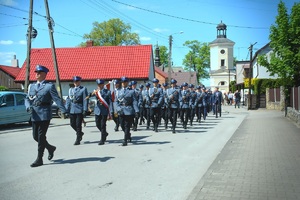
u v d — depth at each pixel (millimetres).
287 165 7039
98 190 5551
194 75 72000
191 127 15445
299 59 19375
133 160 7809
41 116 7219
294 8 19922
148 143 10367
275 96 30125
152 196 5258
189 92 14781
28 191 5500
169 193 5406
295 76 20078
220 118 21469
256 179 5977
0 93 15406
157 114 13477
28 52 19359
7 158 8172
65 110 7410
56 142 10664
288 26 20109
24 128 15352
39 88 7305
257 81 34062
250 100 33094
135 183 5957
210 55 78375
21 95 16094
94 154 8531
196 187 5523
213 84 77375
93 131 13805
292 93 19031
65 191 5496
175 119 13133
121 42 58469
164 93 13414
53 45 20984
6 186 5781
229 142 10359
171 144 10180
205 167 7164
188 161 7750
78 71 34969
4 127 15953
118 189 5609
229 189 5395
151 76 36844
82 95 10219
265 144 9875
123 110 9812
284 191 5250
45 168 7051
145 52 35875
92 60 35969
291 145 9594
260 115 23656
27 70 19344
